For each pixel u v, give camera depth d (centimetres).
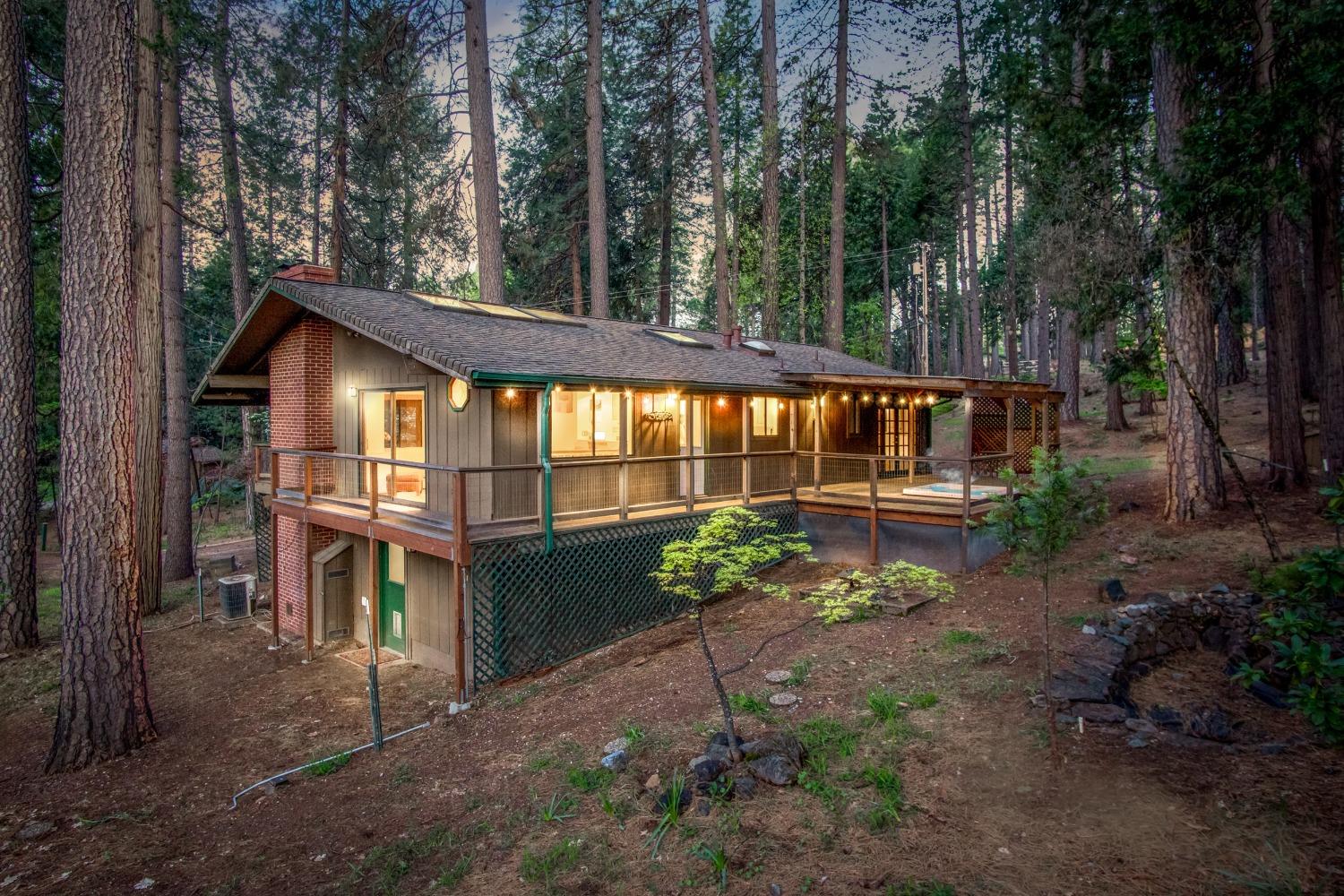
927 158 3488
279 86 1628
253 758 775
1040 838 421
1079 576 931
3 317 1162
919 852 424
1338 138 1123
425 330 989
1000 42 2483
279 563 1344
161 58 1375
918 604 916
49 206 1542
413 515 1026
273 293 1174
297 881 515
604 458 1066
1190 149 995
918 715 599
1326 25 877
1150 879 374
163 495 1606
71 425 777
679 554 684
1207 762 478
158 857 574
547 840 505
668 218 2806
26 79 1166
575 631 1001
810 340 3831
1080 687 592
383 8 1606
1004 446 1588
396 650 1178
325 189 2186
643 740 626
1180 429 1084
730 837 466
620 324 1488
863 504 1219
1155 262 1250
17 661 1123
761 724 622
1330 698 348
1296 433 1168
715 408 1318
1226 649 692
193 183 1569
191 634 1291
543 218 2695
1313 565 372
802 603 1020
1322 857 370
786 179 2862
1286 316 1173
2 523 1162
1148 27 1043
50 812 670
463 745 733
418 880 490
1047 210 1411
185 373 1692
